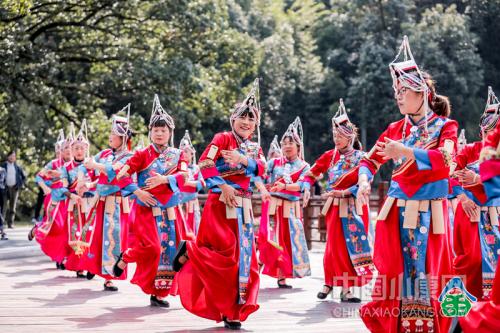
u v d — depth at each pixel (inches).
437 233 173.8
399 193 175.3
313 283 354.3
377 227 179.3
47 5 871.7
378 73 1812.3
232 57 1077.1
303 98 2032.5
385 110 1809.8
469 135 1802.4
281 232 337.7
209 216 221.6
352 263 289.0
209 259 217.2
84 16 940.0
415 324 172.6
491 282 233.9
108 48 952.9
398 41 1883.6
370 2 2080.5
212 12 978.1
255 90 224.7
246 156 222.8
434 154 169.0
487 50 2175.2
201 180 368.5
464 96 1830.7
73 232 356.5
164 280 262.4
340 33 2257.6
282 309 265.0
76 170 363.3
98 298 281.4
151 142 273.3
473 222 237.5
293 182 339.6
